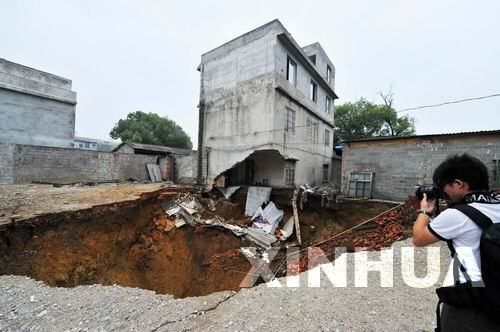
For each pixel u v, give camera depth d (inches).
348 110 949.8
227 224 403.5
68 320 106.6
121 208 332.8
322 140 685.3
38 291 135.1
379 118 871.1
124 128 1239.5
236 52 505.4
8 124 569.3
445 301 56.5
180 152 887.7
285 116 484.1
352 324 103.9
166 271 327.0
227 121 518.9
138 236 355.6
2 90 559.5
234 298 127.9
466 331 52.1
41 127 629.3
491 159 329.7
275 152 494.9
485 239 47.7
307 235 424.2
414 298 127.6
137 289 140.0
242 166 587.8
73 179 529.7
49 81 645.3
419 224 62.9
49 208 272.8
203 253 356.8
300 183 560.1
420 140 384.5
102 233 296.5
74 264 246.7
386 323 104.3
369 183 426.3
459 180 56.1
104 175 579.8
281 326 102.3
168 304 121.0
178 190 474.0
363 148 438.3
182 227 391.9
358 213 398.3
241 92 492.7
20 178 459.5
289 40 461.7
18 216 237.3
